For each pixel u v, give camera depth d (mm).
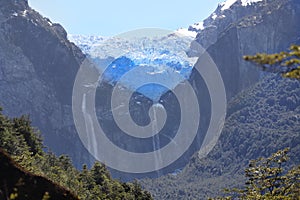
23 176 39750
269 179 61156
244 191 63219
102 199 96688
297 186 58844
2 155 40094
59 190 40688
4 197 36656
